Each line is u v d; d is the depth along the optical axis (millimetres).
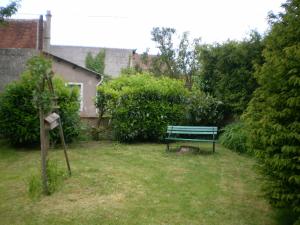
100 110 14383
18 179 8594
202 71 15742
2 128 12188
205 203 6969
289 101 5332
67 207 6742
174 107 13953
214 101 14820
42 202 7016
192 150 11969
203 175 8922
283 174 5422
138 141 14047
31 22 27188
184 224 6004
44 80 7465
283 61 5508
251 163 10250
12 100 12055
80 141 13750
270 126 5574
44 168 7473
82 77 21719
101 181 8281
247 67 13664
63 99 12438
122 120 13656
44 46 26984
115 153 11539
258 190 7770
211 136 14109
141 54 31812
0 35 25953
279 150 5566
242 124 12727
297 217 6020
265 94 5902
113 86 14266
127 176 8711
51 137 12266
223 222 6105
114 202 6984
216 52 14680
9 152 11820
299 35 5723
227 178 8695
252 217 6324
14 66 16266
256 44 13594
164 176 8773
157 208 6680
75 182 8203
